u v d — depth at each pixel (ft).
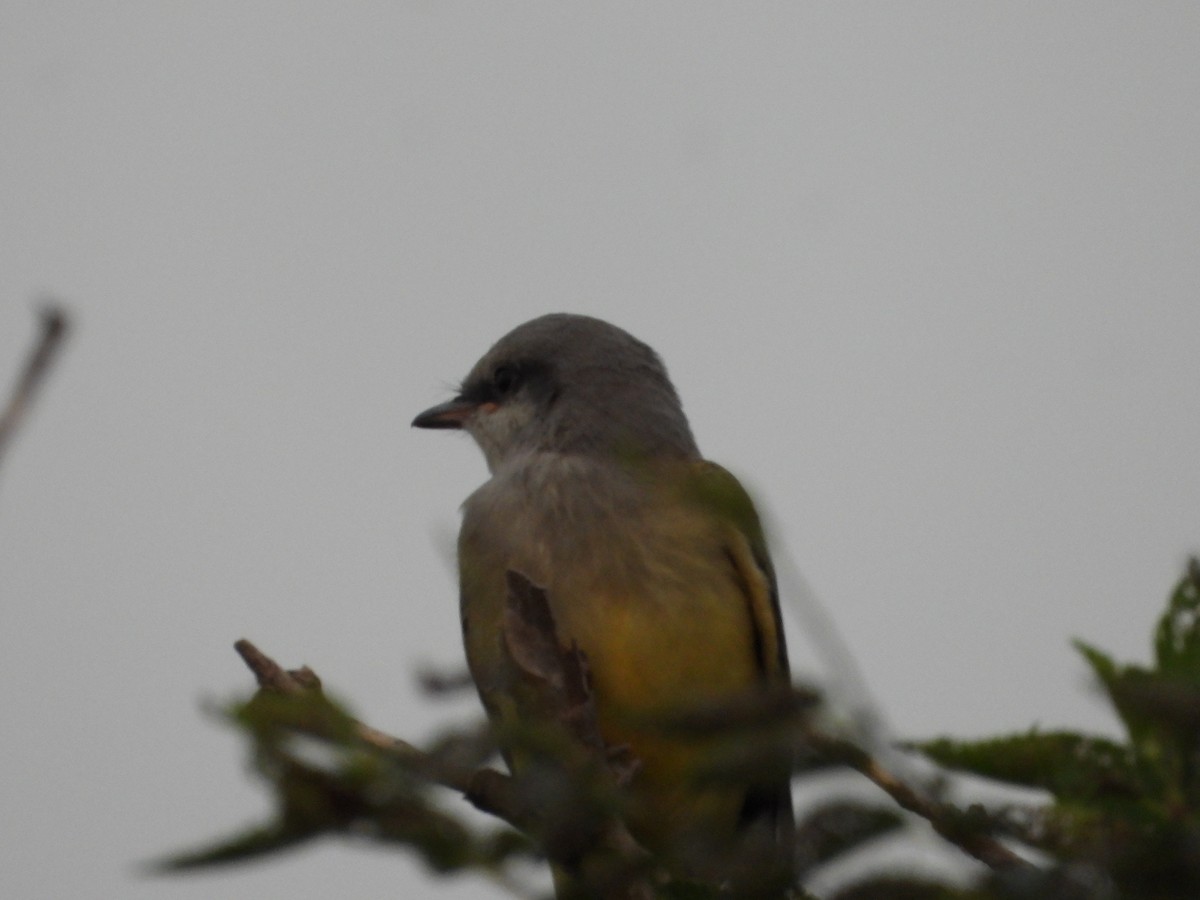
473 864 17.12
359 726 16.85
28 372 15.70
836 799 16.98
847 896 16.34
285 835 16.19
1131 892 15.64
